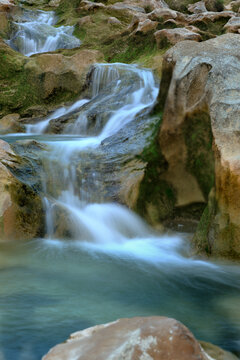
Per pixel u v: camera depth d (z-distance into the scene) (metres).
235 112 4.63
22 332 2.73
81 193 6.00
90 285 3.71
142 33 13.70
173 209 5.84
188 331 1.91
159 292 3.61
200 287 3.76
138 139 6.44
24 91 12.14
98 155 6.34
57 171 6.06
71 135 8.70
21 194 5.32
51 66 12.21
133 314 3.10
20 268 4.12
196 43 5.93
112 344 2.04
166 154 5.91
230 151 4.40
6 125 10.31
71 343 2.17
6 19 15.92
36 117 11.16
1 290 3.48
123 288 3.68
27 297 3.35
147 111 7.29
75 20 18.16
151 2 19.22
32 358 2.43
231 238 4.37
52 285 3.66
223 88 4.94
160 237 5.62
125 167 6.07
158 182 5.96
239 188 4.23
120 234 5.56
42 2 21.61
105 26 16.86
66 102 11.61
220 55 5.36
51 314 3.03
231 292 3.66
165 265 4.41
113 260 4.55
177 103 5.62
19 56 12.65
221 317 3.12
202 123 5.38
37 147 6.43
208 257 4.58
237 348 2.62
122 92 9.54
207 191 5.55
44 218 5.45
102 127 8.35
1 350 2.50
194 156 5.62
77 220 5.52
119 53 13.98
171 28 13.65
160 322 1.98
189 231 5.68
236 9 19.64
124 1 19.42
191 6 19.89
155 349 1.82
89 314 3.06
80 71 12.00
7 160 5.71
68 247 4.99
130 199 5.80
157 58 11.84
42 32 16.34
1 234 5.04
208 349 2.49
